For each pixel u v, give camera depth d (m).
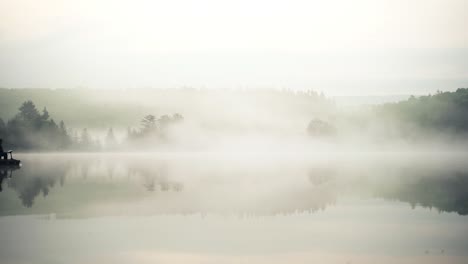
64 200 53.75
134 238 35.62
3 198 55.41
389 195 56.12
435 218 42.06
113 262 29.67
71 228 38.75
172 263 29.39
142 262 29.70
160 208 48.16
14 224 40.28
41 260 30.06
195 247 32.91
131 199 54.78
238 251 31.95
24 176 86.12
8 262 29.62
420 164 117.81
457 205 48.50
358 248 32.38
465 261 29.27
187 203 51.31
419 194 56.78
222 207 48.81
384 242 33.88
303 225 39.84
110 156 177.25
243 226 39.69
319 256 30.69
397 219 41.81
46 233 37.06
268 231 37.66
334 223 40.50
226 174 90.00
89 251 31.88
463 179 74.94
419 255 30.56
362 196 55.69
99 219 42.50
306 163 127.00
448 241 33.91
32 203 51.59
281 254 31.19
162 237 35.78
